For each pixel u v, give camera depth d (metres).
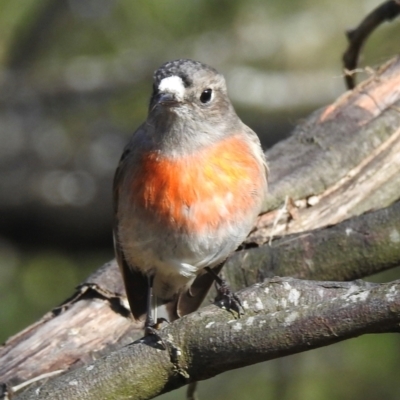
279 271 9.52
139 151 8.95
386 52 15.36
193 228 8.81
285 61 18.41
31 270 15.01
